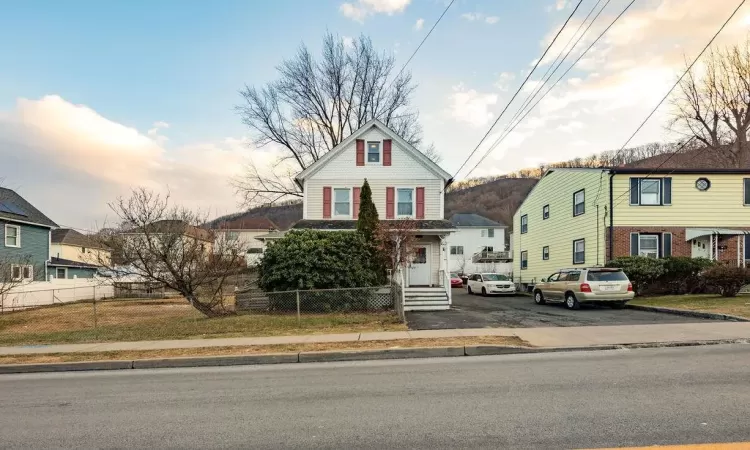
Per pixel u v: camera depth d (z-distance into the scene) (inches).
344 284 642.2
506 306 748.0
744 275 661.3
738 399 221.9
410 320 550.9
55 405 252.8
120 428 207.0
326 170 901.2
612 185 850.1
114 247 622.8
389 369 322.0
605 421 195.2
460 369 312.5
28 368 364.8
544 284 781.3
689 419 194.7
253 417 217.3
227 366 359.6
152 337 471.5
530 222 1243.8
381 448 173.6
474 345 375.6
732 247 835.4
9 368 363.6
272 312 629.3
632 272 749.9
